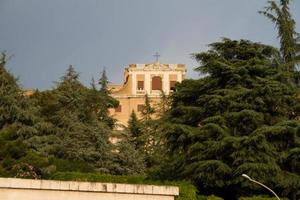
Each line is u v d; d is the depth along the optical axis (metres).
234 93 38.53
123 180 36.78
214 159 37.31
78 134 51.09
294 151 36.78
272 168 35.81
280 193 37.16
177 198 35.38
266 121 39.03
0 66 51.97
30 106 51.44
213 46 41.75
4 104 50.06
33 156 40.62
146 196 35.31
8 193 33.59
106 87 67.50
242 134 38.28
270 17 51.53
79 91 57.72
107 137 52.28
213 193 38.00
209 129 37.41
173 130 38.28
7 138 45.34
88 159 49.84
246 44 41.78
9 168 39.78
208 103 39.34
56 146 49.31
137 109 97.75
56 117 53.84
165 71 103.56
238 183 36.88
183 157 38.53
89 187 34.78
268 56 42.50
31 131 49.38
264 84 38.84
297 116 41.03
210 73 41.22
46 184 34.25
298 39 50.78
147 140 58.34
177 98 42.12
